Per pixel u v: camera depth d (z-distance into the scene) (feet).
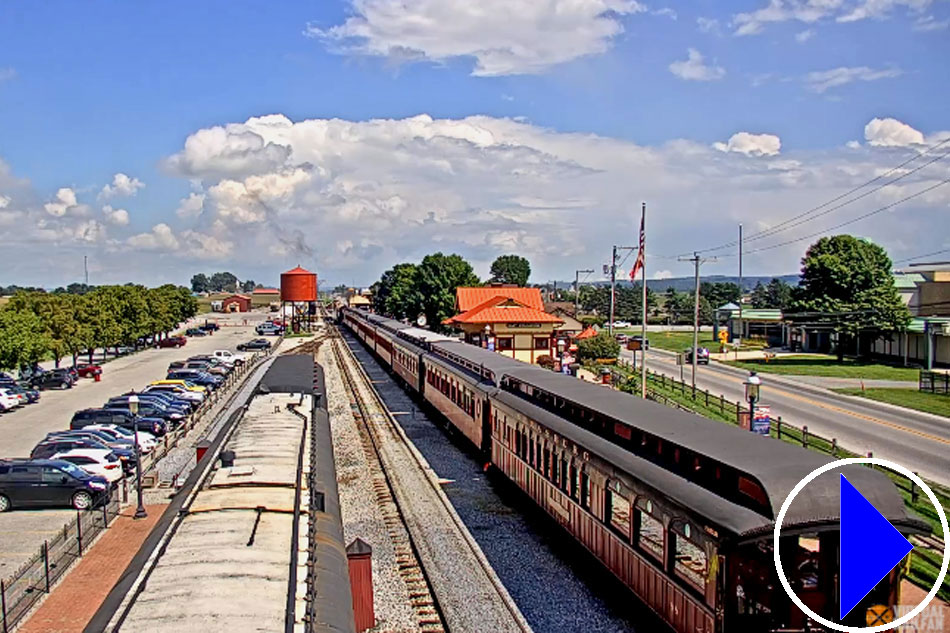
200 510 38.19
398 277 361.10
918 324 208.54
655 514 43.11
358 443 108.78
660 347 286.87
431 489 82.58
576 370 152.87
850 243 220.02
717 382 178.50
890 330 211.61
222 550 31.83
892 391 160.76
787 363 224.33
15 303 192.44
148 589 28.04
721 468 39.55
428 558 61.05
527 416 69.62
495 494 81.56
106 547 65.72
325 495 45.50
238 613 25.88
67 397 163.94
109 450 88.58
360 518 72.69
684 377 186.80
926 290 232.94
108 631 24.57
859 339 238.89
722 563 35.55
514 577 57.26
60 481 77.61
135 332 266.57
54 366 236.84
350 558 46.01
